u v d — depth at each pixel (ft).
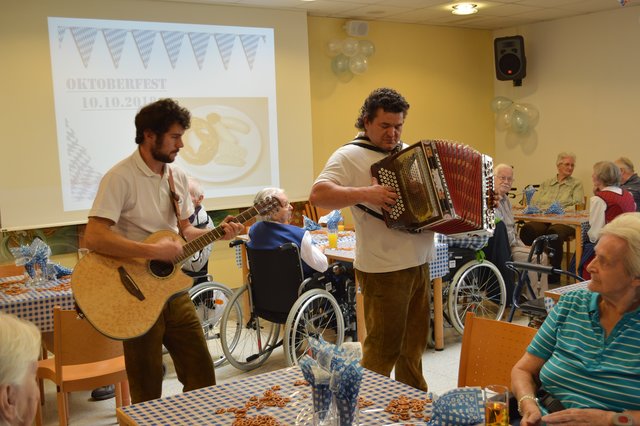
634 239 6.08
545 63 26.86
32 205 18.03
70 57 18.31
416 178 8.68
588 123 25.70
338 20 23.72
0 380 3.92
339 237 17.35
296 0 20.47
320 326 14.60
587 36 25.31
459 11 23.38
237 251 17.99
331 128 23.90
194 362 9.35
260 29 21.36
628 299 6.23
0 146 17.51
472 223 8.82
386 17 24.12
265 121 21.72
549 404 6.58
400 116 9.29
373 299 9.49
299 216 22.95
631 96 24.30
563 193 23.84
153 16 19.53
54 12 17.99
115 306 8.57
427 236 9.57
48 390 13.98
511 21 26.37
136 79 19.39
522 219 21.20
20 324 4.21
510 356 7.38
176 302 9.18
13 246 18.03
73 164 18.56
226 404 6.42
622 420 5.76
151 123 8.61
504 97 27.84
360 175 9.39
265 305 14.30
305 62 22.34
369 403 6.23
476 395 5.59
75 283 8.51
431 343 15.67
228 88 20.99
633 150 24.45
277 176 22.11
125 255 8.57
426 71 26.35
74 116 18.48
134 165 8.84
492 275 17.02
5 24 17.35
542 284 18.43
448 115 27.22
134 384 8.95
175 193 9.23
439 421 5.50
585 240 19.94
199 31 20.33
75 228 18.95
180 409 6.32
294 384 6.89
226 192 21.29
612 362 6.27
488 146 28.73
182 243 9.04
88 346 9.80
